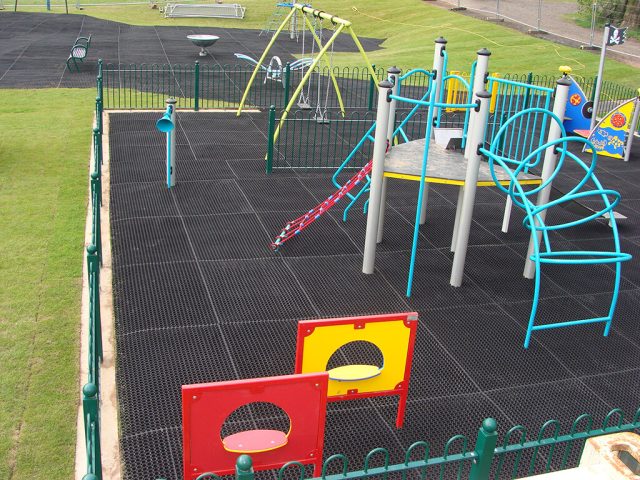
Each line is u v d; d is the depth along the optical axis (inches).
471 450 222.1
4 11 1293.1
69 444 215.6
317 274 335.9
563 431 235.5
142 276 323.3
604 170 534.6
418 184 473.7
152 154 502.6
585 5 1219.9
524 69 908.0
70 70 798.5
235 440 193.8
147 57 918.4
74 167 473.7
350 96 750.5
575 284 345.1
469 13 1279.5
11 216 388.8
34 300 300.5
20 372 250.4
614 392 259.1
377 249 369.1
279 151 529.0
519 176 338.6
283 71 775.7
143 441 216.2
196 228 380.2
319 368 221.1
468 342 286.0
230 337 277.0
